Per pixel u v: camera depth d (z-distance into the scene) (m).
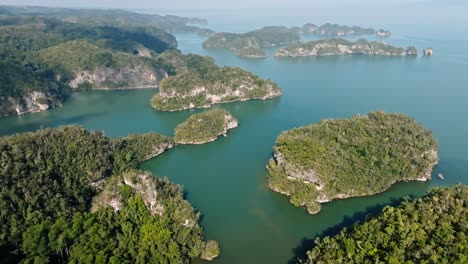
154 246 124.12
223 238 140.88
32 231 119.31
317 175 160.50
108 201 139.12
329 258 112.19
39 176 144.88
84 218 130.25
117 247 122.56
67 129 183.00
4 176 136.25
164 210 139.50
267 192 172.38
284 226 147.38
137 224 132.62
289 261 128.12
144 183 143.75
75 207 142.25
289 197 166.50
